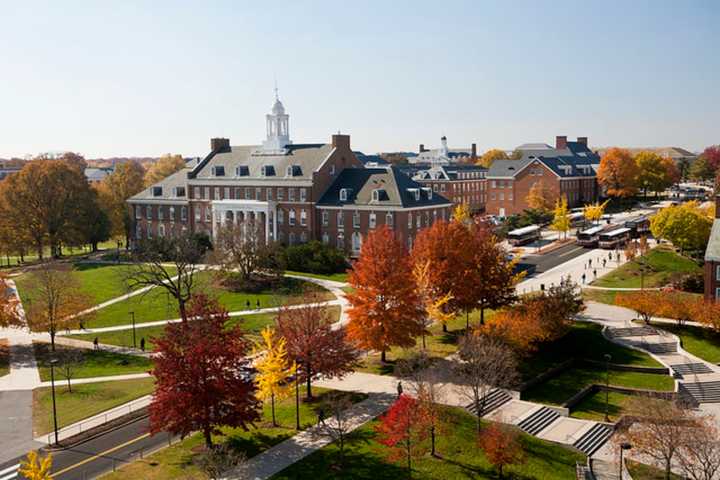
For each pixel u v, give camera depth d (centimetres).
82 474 3844
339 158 10788
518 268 9575
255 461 3975
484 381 4506
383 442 4172
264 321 7131
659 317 7212
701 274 8344
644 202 16875
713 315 6391
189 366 3925
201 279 8938
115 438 4400
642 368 5862
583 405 5191
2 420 4731
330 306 7569
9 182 11144
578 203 16238
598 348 6319
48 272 7012
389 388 5141
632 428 4444
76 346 6688
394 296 5516
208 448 3950
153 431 3900
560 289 6581
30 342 6869
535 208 14212
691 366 5934
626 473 4147
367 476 3819
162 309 7912
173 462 3975
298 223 10612
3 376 5756
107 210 13200
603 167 16100
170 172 16612
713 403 5372
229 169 11612
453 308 6438
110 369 5922
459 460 4075
